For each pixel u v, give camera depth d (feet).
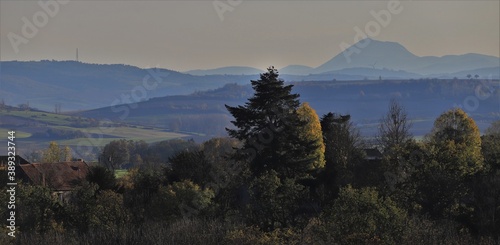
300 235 159.22
